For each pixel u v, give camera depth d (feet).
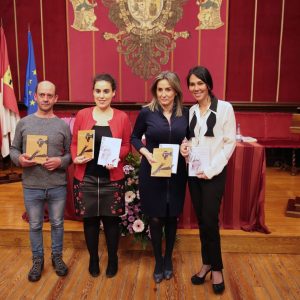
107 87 8.11
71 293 8.43
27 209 8.65
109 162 8.05
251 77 18.62
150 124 8.27
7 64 16.11
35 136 8.14
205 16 18.07
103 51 18.60
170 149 7.97
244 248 10.52
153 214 8.46
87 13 18.28
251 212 10.81
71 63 18.72
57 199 8.71
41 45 18.65
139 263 9.84
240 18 18.12
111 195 8.43
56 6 18.30
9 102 16.03
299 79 18.56
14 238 10.77
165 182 8.35
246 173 10.70
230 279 9.08
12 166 18.60
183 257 10.27
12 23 18.48
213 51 18.34
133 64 18.63
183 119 8.24
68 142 8.66
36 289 8.57
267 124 18.54
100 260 9.97
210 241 8.20
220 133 7.93
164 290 8.57
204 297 8.30
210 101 8.02
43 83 8.26
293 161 17.51
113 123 8.32
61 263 9.15
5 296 8.31
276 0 17.89
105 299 8.22
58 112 18.71
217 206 8.04
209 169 7.80
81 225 11.03
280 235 10.37
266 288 8.69
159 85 8.04
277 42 18.26
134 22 18.28
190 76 7.85
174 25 18.24
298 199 12.48
